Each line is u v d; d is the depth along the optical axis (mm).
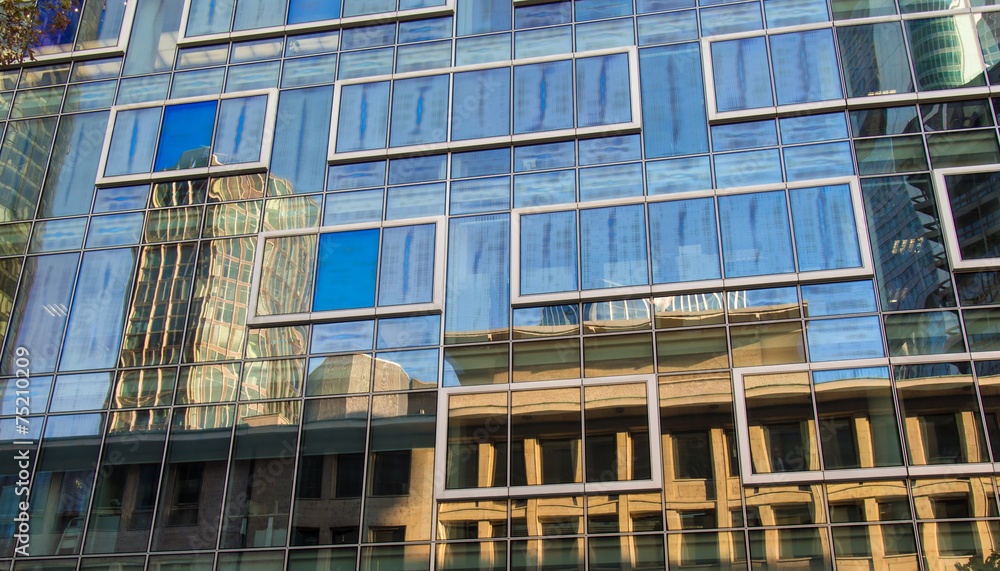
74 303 23906
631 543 18906
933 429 18766
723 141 22734
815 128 22453
